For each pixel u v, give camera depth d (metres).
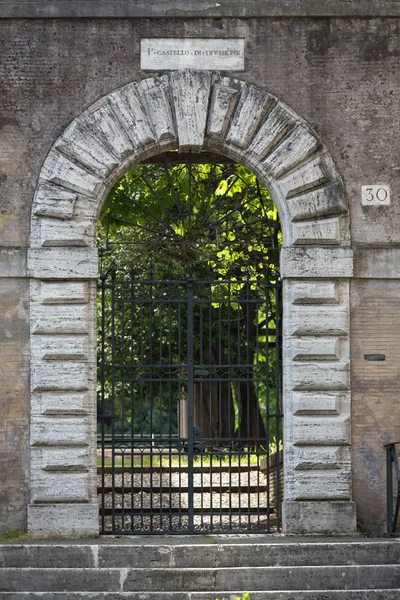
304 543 13.03
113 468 14.07
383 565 12.70
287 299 14.16
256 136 14.22
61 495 13.77
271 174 14.24
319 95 14.32
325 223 14.16
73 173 14.03
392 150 14.32
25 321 13.95
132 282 14.28
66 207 13.95
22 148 14.05
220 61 14.30
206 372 14.34
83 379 13.88
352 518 13.90
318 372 14.02
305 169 14.20
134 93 14.17
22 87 14.12
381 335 14.17
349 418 14.03
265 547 12.90
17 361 13.92
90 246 14.00
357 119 14.32
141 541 13.34
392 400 14.13
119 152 14.10
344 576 12.60
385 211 14.26
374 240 14.23
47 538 13.66
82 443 13.84
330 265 14.08
